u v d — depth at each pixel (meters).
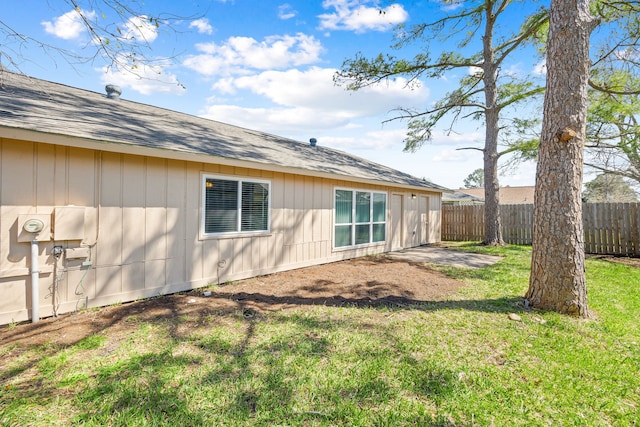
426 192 13.59
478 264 8.48
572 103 4.34
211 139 6.79
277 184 7.24
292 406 2.38
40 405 2.35
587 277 7.00
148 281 5.10
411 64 12.24
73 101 6.10
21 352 3.16
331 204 8.79
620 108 11.46
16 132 3.55
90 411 2.29
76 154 4.34
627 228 10.12
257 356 3.14
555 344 3.54
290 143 10.77
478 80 13.44
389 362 3.06
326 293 5.55
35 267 3.97
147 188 5.07
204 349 3.28
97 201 4.53
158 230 5.21
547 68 4.59
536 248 4.76
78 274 4.38
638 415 2.40
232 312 4.45
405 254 10.41
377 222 10.56
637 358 3.27
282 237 7.39
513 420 2.31
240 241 6.49
